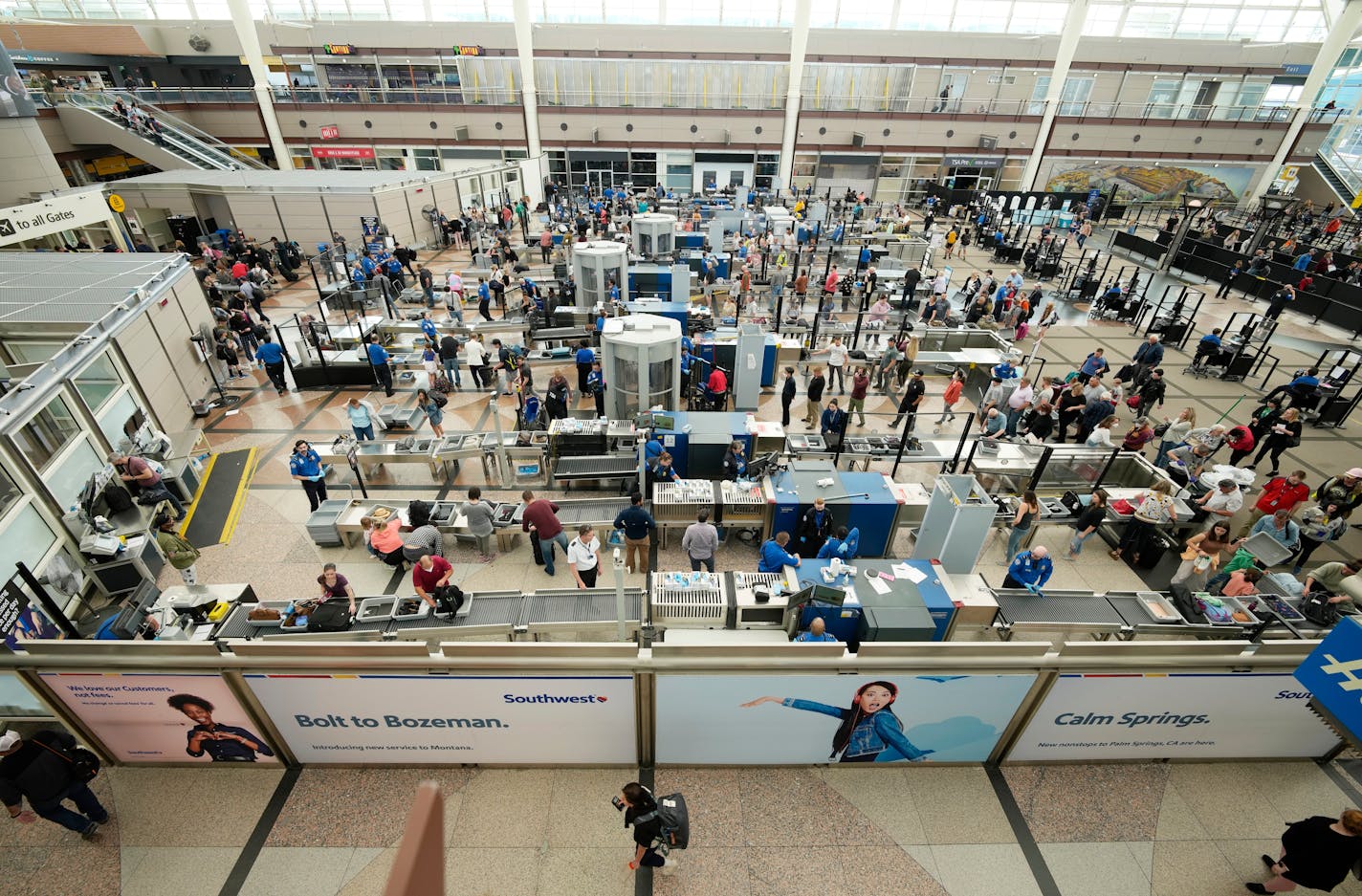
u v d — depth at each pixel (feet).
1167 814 21.61
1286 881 18.93
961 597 26.11
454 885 19.39
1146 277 89.04
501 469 38.42
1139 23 128.36
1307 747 22.62
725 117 127.44
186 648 19.13
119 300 40.50
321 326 58.54
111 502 31.35
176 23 122.72
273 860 20.01
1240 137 129.90
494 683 19.58
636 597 25.63
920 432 46.03
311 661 19.25
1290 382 53.88
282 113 120.57
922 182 137.18
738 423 39.22
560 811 21.22
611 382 42.37
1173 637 25.73
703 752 21.88
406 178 95.50
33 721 22.24
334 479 39.40
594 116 126.31
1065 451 38.04
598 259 59.21
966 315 65.57
